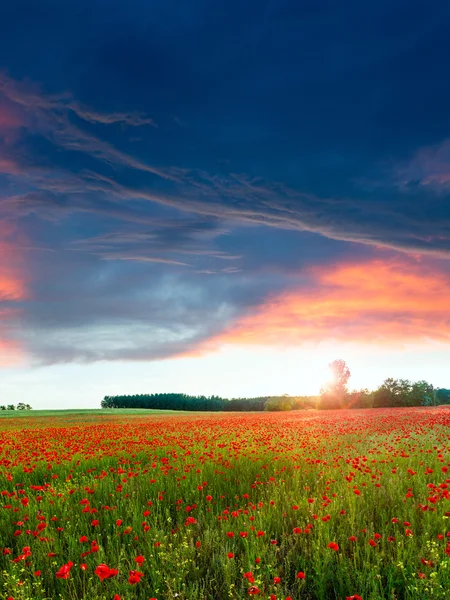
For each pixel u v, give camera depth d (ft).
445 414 123.13
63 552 22.21
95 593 17.48
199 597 17.98
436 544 19.85
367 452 47.09
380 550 21.02
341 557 19.51
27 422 146.61
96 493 31.83
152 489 32.35
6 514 27.66
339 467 38.19
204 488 32.50
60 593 17.94
